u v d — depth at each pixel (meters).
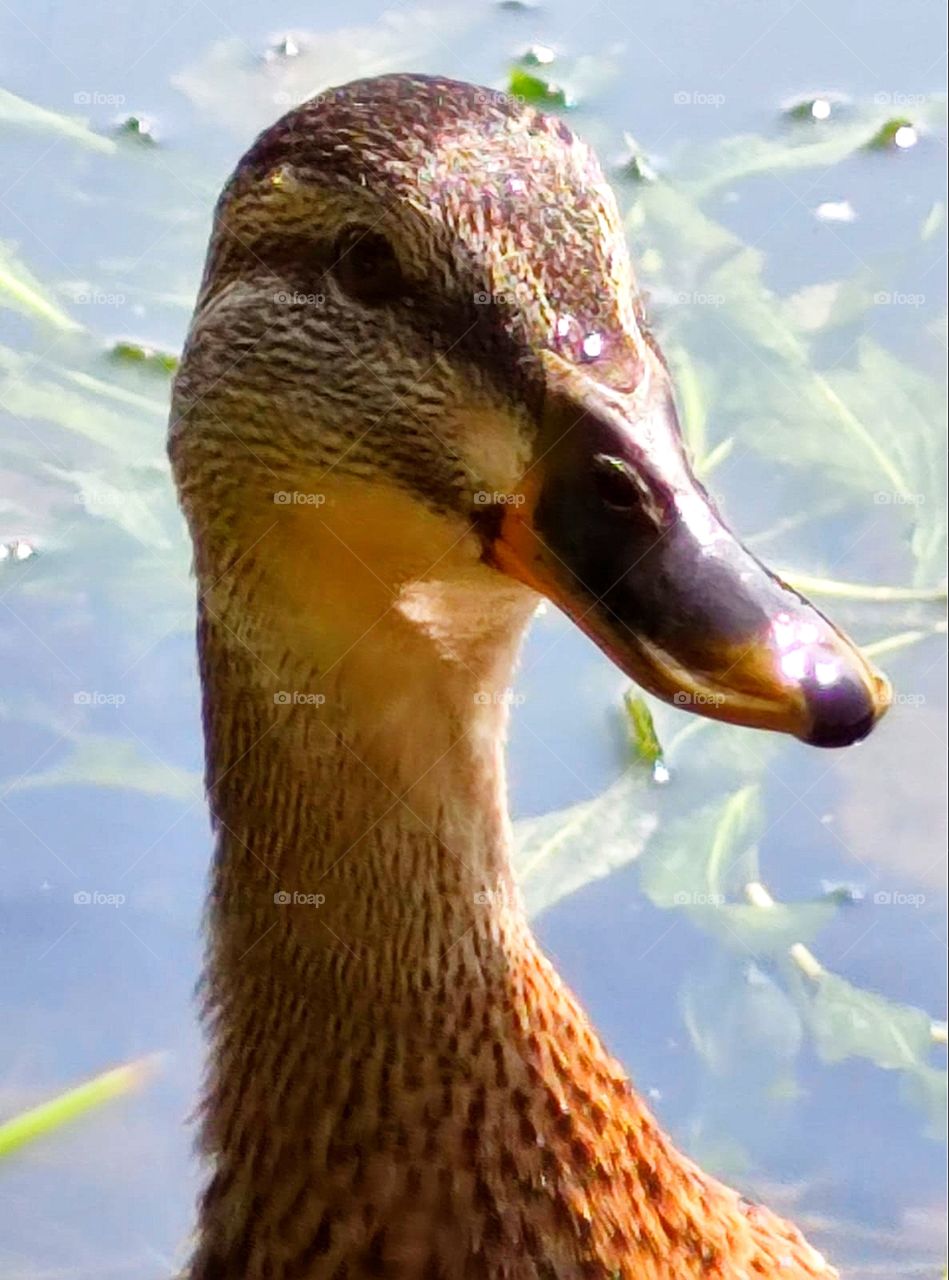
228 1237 0.55
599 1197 0.54
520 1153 0.54
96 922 0.66
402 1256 0.54
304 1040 0.54
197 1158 0.58
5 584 0.68
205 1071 0.56
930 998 0.65
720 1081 0.64
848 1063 0.64
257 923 0.54
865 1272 0.62
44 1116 0.63
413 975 0.53
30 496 0.69
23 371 0.70
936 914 0.66
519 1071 0.54
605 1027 0.64
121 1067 0.65
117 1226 0.62
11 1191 0.62
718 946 0.65
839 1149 0.63
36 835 0.67
